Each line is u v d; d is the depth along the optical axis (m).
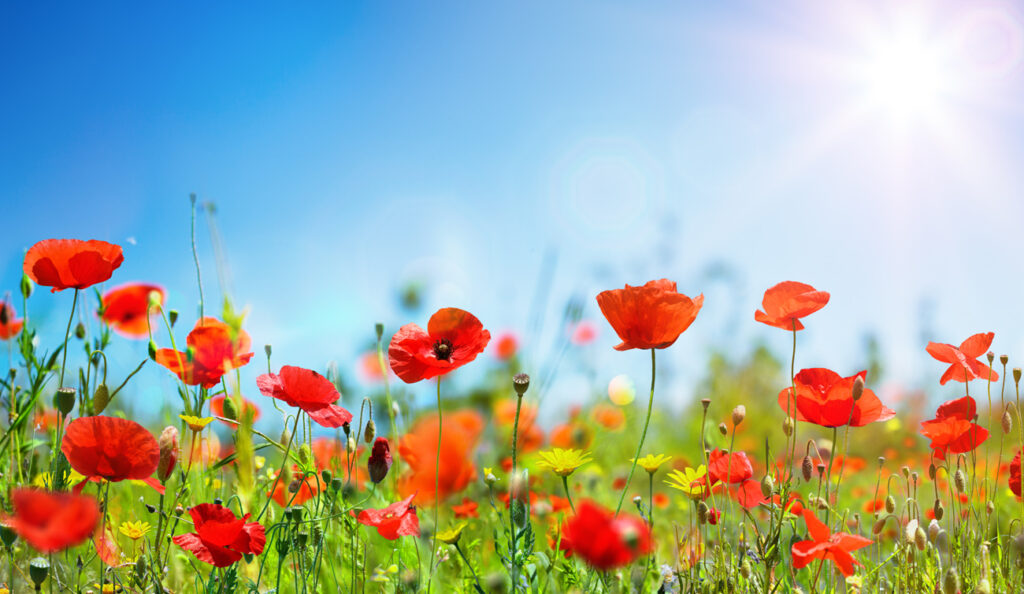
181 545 1.17
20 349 1.35
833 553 1.15
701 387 3.12
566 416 1.88
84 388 1.32
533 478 1.56
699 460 2.15
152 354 1.26
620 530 1.05
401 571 1.25
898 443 2.52
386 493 1.38
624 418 2.01
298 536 1.19
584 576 1.22
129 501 1.37
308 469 1.24
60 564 1.24
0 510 1.23
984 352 1.28
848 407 1.22
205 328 1.24
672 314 1.16
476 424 1.48
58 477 1.23
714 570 1.24
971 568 1.23
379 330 1.43
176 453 1.18
